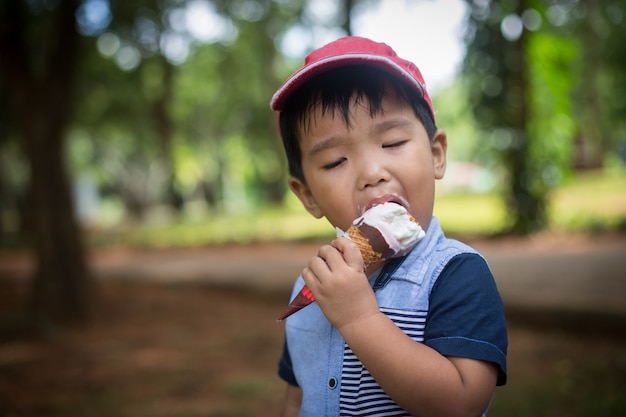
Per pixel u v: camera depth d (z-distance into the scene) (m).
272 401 5.07
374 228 1.37
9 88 8.70
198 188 50.91
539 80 12.30
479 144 13.48
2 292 12.38
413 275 1.46
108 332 8.18
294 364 1.64
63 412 5.03
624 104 24.97
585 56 20.38
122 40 11.66
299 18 23.03
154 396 5.36
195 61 27.22
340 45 1.54
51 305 8.66
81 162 40.22
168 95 21.33
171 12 11.02
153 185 42.09
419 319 1.43
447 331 1.37
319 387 1.52
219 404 5.05
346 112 1.43
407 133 1.46
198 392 5.41
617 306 6.37
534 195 13.07
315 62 1.45
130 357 6.79
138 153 37.41
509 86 12.04
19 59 8.50
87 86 18.56
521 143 12.66
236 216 28.67
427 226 1.49
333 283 1.33
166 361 6.55
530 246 11.80
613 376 4.97
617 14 20.52
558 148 12.95
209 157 37.53
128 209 42.44
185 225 27.03
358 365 1.48
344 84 1.46
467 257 1.46
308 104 1.48
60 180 8.88
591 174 24.44
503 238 13.03
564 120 12.82
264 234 19.75
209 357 6.62
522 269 9.17
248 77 28.30
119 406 5.12
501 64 11.79
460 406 1.29
